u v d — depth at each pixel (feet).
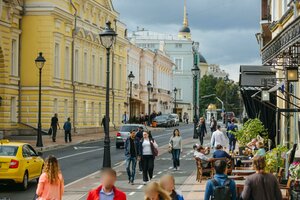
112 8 262.06
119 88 273.33
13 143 75.36
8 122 176.86
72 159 119.14
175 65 481.87
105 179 32.73
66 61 206.08
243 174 59.93
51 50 189.57
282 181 52.60
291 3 73.51
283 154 57.72
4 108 174.40
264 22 117.19
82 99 220.43
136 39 477.36
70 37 206.69
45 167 41.98
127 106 290.35
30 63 188.55
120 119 274.36
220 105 520.01
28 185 78.18
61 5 200.44
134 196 67.67
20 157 72.84
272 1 108.47
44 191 41.52
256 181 38.32
